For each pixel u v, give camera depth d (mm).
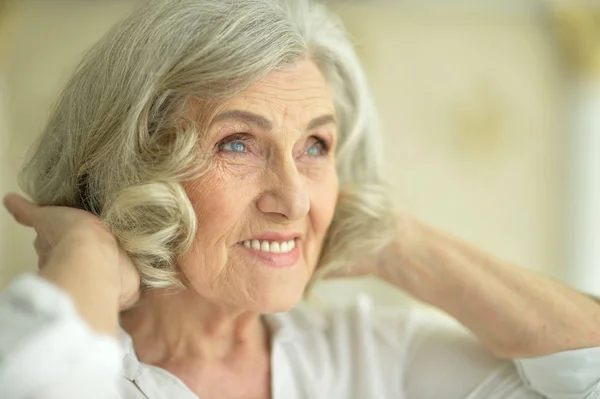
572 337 922
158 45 830
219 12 829
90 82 875
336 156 1061
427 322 1127
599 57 2160
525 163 2266
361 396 1008
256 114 831
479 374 1010
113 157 849
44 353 538
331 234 1044
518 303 955
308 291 1078
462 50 2250
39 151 952
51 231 804
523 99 2268
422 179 2246
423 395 1025
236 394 960
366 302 1159
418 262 1021
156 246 827
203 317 943
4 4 1910
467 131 2258
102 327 637
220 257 854
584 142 2227
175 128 840
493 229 2275
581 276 2248
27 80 1980
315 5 984
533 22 2268
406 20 2229
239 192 839
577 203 2248
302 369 1008
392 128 2232
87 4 2043
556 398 925
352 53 1021
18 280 587
